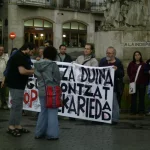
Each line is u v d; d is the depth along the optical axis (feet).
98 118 31.48
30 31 158.81
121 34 45.70
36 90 34.24
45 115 25.99
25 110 36.55
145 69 35.60
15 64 26.55
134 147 23.66
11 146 23.94
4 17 158.71
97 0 176.24
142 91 35.88
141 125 30.96
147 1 45.75
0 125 30.68
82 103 32.04
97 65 32.45
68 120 33.63
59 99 25.57
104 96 31.19
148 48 45.37
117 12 46.39
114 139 25.84
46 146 23.97
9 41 153.48
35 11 158.71
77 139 25.86
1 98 40.11
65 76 32.40
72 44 172.86
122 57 45.60
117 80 31.40
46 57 25.90
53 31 165.89
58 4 165.99
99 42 48.19
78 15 172.86
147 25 45.78
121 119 33.94
